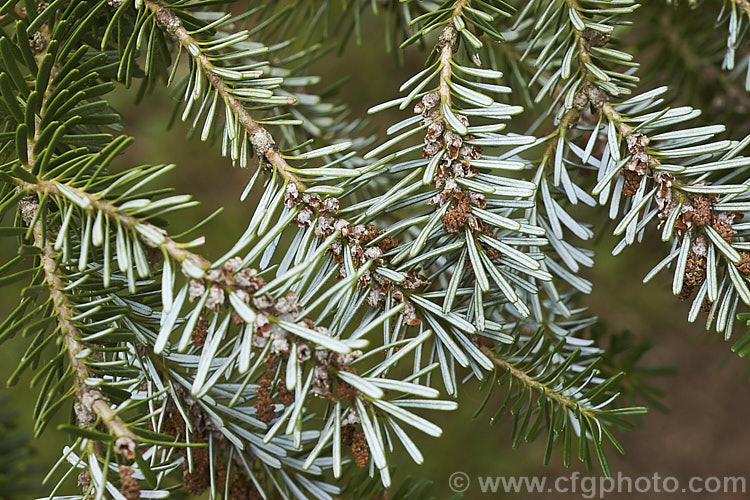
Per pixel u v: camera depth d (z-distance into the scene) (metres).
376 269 0.61
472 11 0.64
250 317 0.57
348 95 1.79
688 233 0.62
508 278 0.63
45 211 0.61
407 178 0.61
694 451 1.79
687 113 0.62
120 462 0.61
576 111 0.65
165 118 1.86
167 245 0.58
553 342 0.68
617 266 1.72
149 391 0.62
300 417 0.58
